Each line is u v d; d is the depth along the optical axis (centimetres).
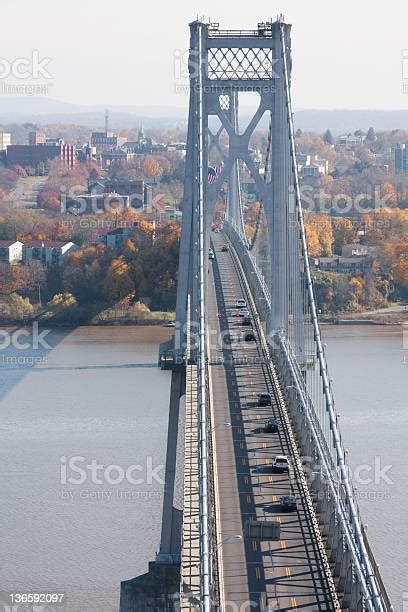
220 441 19100
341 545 14075
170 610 17512
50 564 19350
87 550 19862
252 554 14788
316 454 17162
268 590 13788
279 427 19750
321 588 13850
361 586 12888
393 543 19325
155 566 17750
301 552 14850
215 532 15150
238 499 16600
